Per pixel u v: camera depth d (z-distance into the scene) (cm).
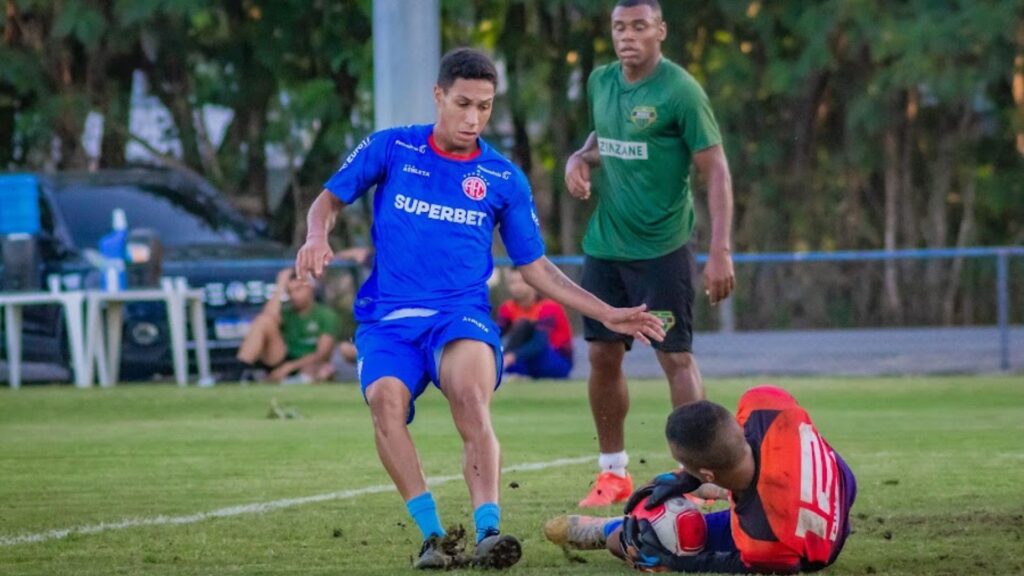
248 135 9294
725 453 1897
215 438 3984
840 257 6594
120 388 5797
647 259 2845
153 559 2195
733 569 1984
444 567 2045
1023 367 6469
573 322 7638
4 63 8575
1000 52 8225
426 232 2194
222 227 6631
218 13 8894
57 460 3516
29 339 6162
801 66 8381
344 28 8756
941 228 9375
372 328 2195
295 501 2808
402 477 2091
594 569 2067
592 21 8888
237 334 6109
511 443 3794
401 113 6000
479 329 2162
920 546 2227
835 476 1956
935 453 3462
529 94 8606
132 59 9100
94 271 6084
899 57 8269
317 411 4834
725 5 8450
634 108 2809
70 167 8956
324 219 2205
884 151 9175
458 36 8856
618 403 2794
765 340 7362
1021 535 2320
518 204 2241
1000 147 9350
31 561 2186
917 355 7025
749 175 9225
